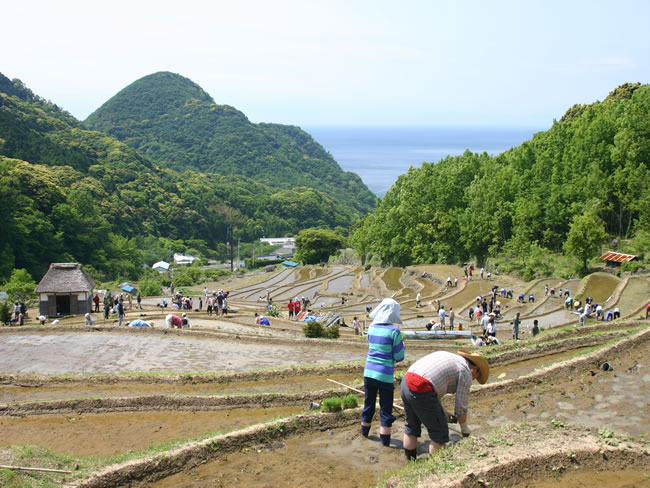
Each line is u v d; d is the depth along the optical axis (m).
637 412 13.39
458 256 91.12
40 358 23.50
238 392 17.67
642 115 73.25
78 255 117.38
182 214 189.50
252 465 10.65
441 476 8.70
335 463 10.66
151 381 18.83
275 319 42.34
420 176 100.62
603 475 9.22
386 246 103.50
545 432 10.34
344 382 18.77
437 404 9.54
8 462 9.96
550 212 76.81
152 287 80.62
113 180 183.00
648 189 68.44
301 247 149.12
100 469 10.09
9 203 104.94
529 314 48.31
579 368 17.06
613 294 51.00
